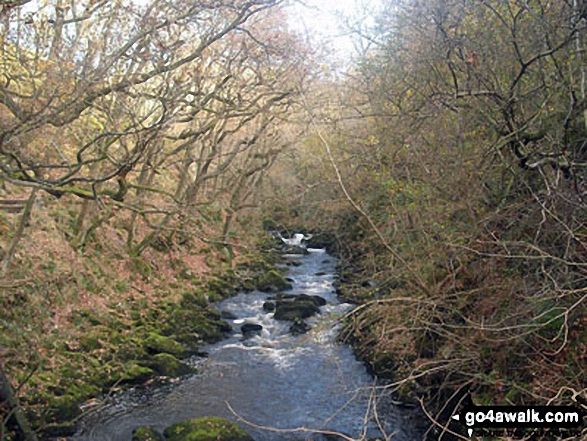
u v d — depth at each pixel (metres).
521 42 9.09
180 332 14.45
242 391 11.41
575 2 8.16
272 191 25.78
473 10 9.66
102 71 8.77
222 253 22.31
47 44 9.34
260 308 17.59
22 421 8.16
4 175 7.87
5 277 10.91
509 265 9.27
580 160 8.26
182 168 19.30
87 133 14.51
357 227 18.66
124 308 14.48
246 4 9.80
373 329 12.05
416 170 11.06
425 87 11.05
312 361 12.82
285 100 17.80
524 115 9.17
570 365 7.41
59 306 12.65
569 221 7.80
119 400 10.71
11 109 8.08
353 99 15.45
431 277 10.03
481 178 9.66
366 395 10.73
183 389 11.47
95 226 15.49
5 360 10.10
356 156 13.01
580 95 8.58
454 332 9.31
